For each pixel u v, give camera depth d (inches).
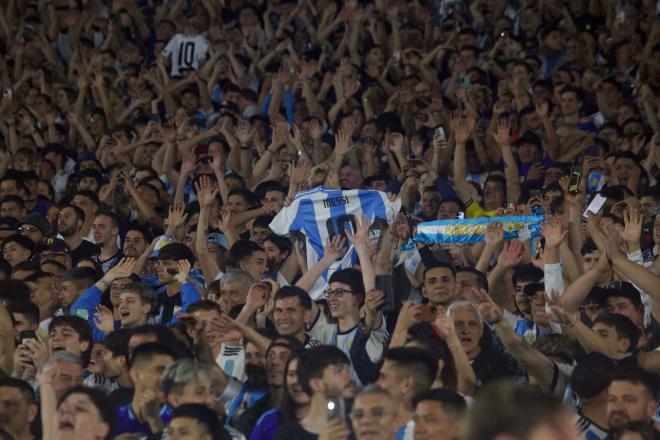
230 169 945.5
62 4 1336.1
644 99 969.5
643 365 500.1
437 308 479.8
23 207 876.0
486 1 1230.9
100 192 890.1
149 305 589.0
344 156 876.0
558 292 556.7
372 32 1180.5
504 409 236.4
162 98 1134.4
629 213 642.2
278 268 684.1
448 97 1039.6
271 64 1157.7
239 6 1290.6
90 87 1176.8
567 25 1191.6
